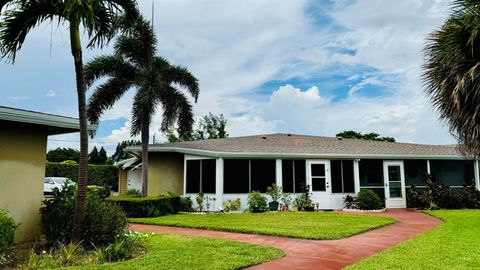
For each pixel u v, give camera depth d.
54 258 6.60
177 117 18.56
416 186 19.09
